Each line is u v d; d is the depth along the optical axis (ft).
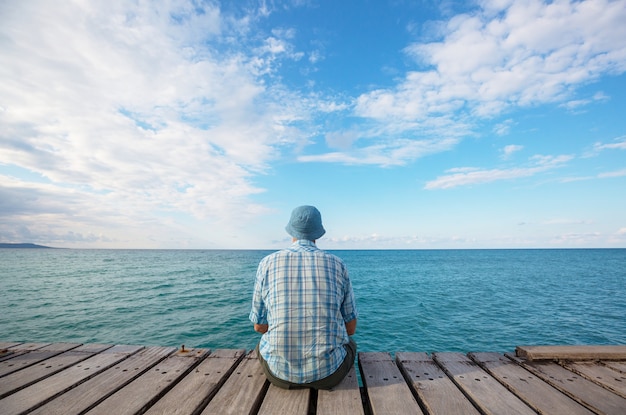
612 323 38.83
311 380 7.36
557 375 8.62
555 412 6.80
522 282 86.53
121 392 7.57
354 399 7.30
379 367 9.24
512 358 9.85
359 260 243.81
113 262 200.54
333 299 7.48
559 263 193.36
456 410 6.92
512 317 41.88
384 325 37.32
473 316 42.42
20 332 33.19
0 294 60.18
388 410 6.88
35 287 71.51
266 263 7.85
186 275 106.01
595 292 66.49
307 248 7.93
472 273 119.24
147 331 33.45
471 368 9.18
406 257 313.12
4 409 6.61
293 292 7.36
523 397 7.50
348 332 8.36
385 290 69.21
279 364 7.38
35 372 8.55
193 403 7.11
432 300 55.47
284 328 7.25
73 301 52.42
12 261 205.67
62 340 30.48
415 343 30.76
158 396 7.52
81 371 8.69
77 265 165.37
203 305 48.70
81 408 6.82
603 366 9.12
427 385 8.11
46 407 6.85
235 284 78.64
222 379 8.53
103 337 31.45
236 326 35.47
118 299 54.54
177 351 10.32
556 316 42.65
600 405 7.00
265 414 6.62
